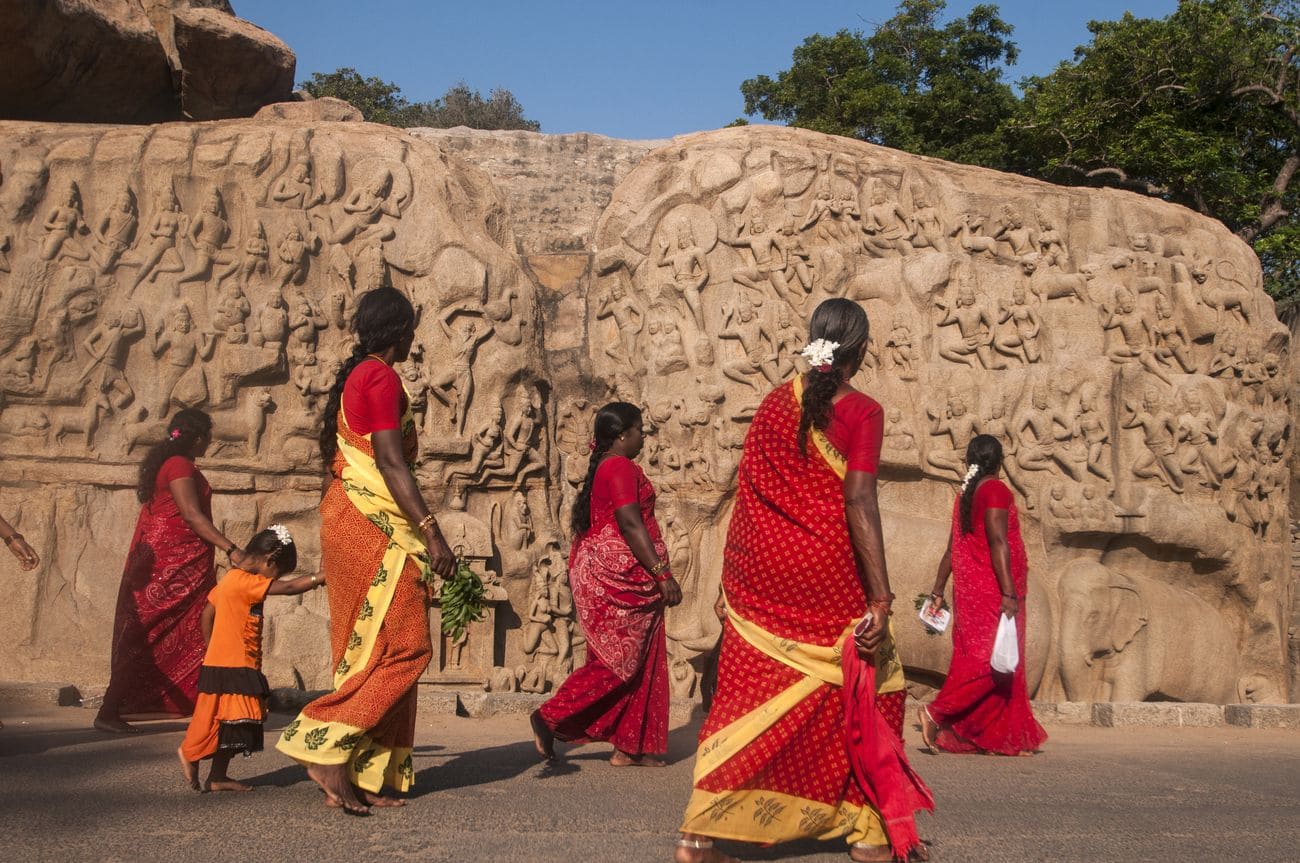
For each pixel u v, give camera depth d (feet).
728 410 31.12
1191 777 17.80
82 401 28.35
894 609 29.48
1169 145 58.34
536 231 41.06
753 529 11.62
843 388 11.65
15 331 28.02
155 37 35.45
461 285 30.25
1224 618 32.50
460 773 16.57
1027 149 64.85
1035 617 29.84
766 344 31.42
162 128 30.30
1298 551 36.06
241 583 15.29
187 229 29.35
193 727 14.58
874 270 32.22
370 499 13.80
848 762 11.43
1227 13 58.95
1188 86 59.11
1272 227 61.93
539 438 30.99
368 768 13.76
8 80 32.63
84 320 28.45
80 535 27.86
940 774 17.97
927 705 21.26
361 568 13.71
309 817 13.00
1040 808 14.66
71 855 10.88
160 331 28.73
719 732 11.21
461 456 29.58
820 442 11.44
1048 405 31.68
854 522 11.27
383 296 14.58
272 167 30.22
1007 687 20.65
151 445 28.37
